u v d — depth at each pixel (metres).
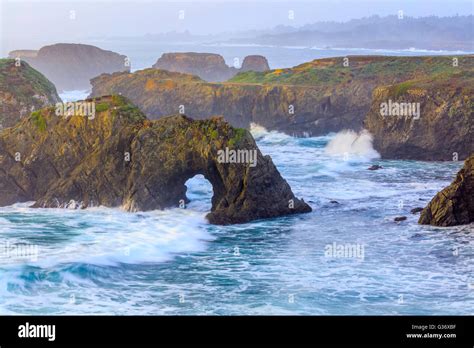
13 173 54.88
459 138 77.81
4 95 72.19
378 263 39.41
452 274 37.44
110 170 52.25
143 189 51.00
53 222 47.59
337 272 37.94
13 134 55.34
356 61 123.88
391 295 34.34
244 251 42.09
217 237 45.28
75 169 53.53
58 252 39.72
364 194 57.78
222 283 36.19
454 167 72.62
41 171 54.88
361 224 48.00
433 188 60.31
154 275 37.38
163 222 48.03
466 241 43.25
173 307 32.62
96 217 49.22
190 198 54.53
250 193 49.44
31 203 54.41
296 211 51.09
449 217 46.78
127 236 44.09
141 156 51.28
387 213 51.03
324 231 46.41
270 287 35.53
